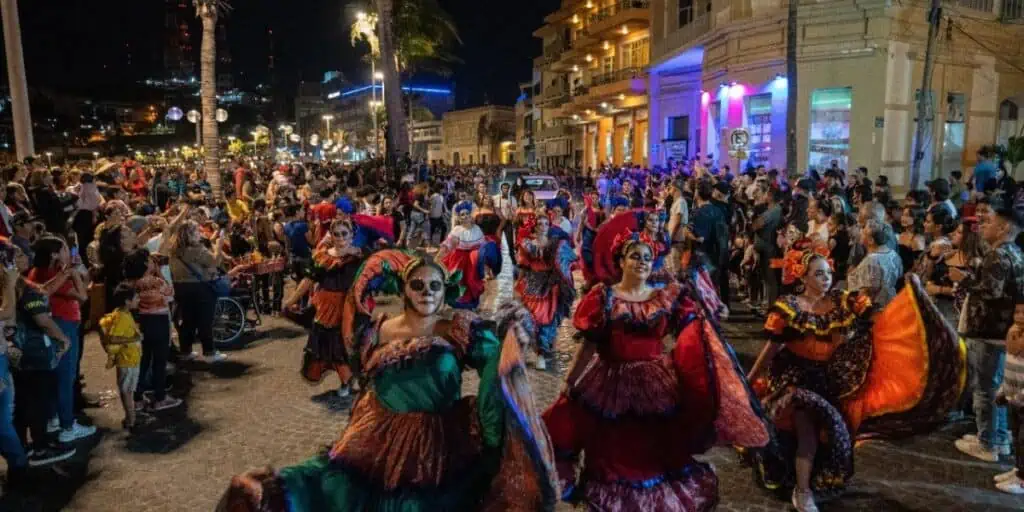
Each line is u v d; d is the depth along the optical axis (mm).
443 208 20375
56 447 6156
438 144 92688
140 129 136000
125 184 20469
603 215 14195
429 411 3518
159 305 7238
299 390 7949
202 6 23125
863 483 5504
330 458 3562
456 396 3586
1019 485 5320
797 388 4887
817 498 5148
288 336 10508
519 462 3236
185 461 6074
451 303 3922
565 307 8531
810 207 10203
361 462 3494
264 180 33656
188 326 9062
